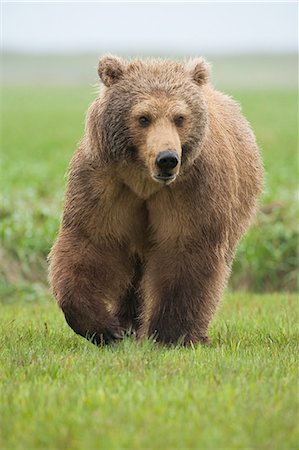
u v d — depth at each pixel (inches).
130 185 486.9
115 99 474.6
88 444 308.7
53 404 350.6
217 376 397.1
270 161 1432.1
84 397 360.5
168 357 449.7
